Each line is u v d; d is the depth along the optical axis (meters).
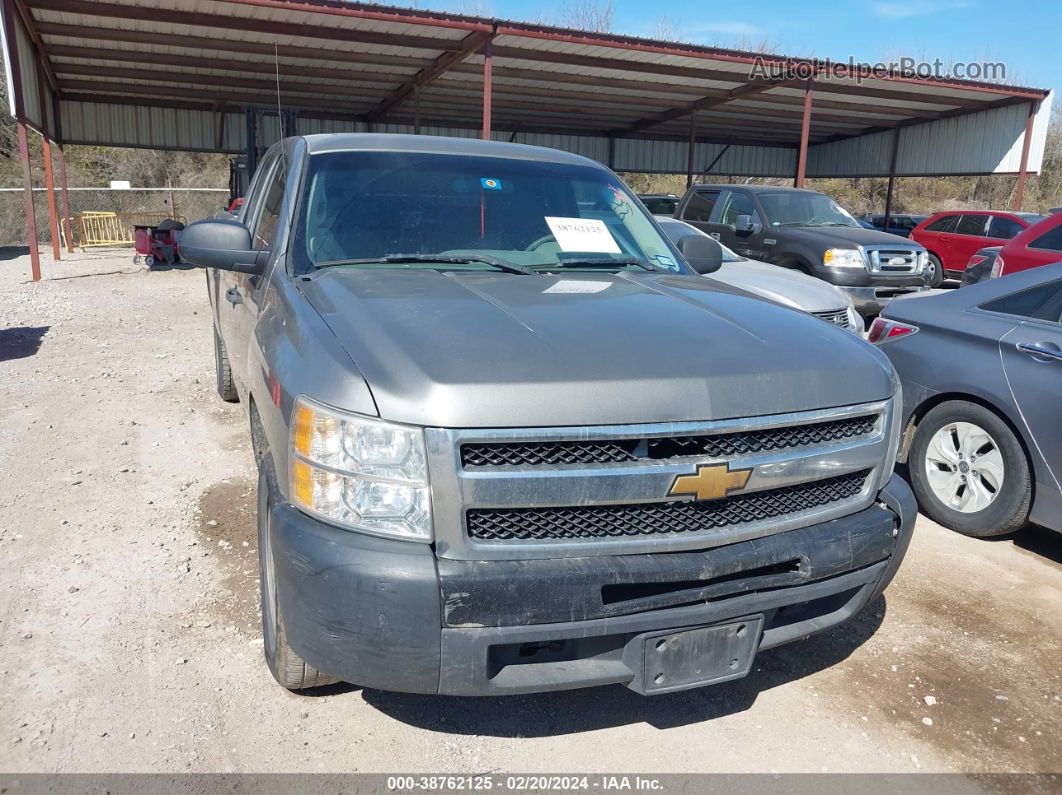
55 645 3.19
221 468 5.11
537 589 2.21
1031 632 3.64
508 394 2.20
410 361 2.30
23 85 14.19
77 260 18.75
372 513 2.22
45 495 4.63
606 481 2.26
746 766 2.72
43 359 8.05
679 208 12.62
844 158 26.67
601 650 2.38
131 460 5.21
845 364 2.73
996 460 4.43
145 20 13.52
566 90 19.14
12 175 36.53
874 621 3.70
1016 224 17.08
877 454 2.76
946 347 4.68
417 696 3.01
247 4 12.32
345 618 2.21
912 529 2.86
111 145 21.17
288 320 2.81
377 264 3.33
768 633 2.63
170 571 3.80
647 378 2.33
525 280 3.21
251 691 2.97
